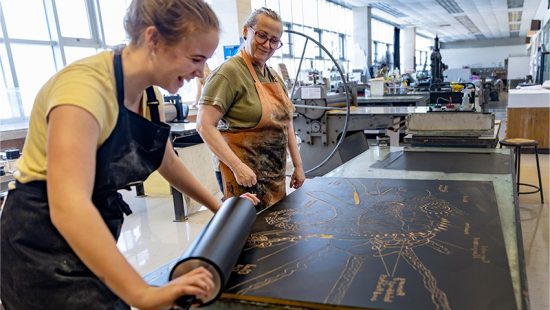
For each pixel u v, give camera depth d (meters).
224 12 6.94
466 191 1.62
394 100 6.35
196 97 6.08
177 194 3.59
